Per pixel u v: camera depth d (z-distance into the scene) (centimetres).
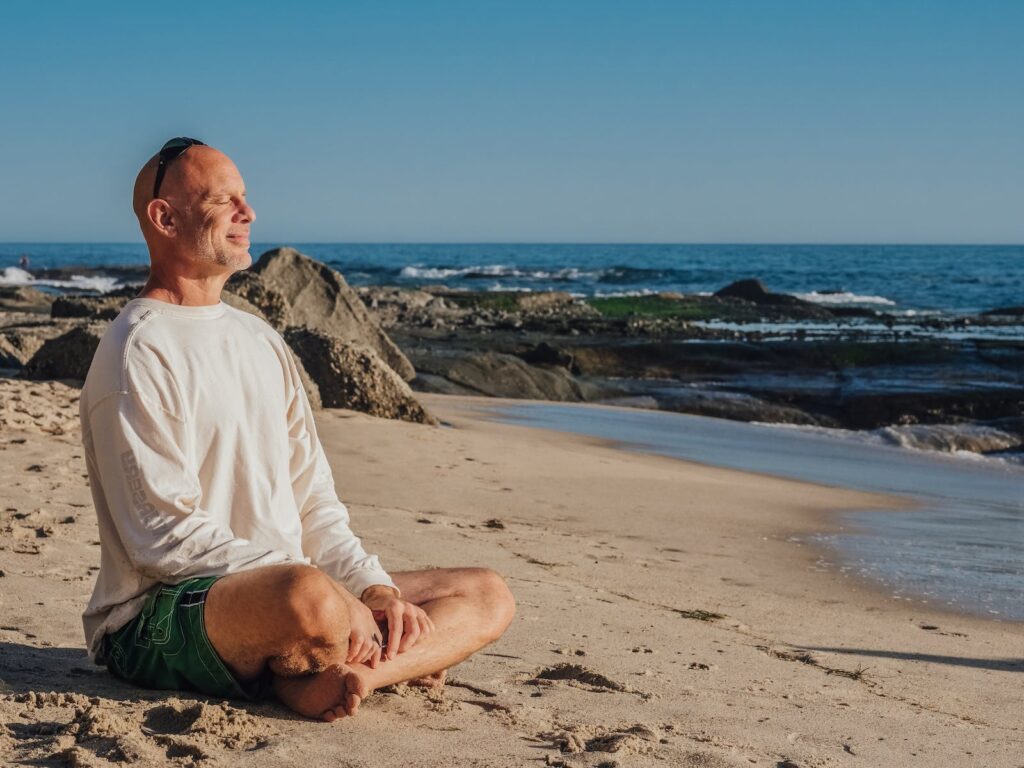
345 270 7650
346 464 953
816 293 5700
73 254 14388
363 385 1282
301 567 297
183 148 319
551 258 13150
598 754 296
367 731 301
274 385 333
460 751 291
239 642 301
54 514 622
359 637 305
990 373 2086
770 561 739
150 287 323
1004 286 6669
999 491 1212
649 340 2661
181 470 305
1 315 2298
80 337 1283
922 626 594
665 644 474
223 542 304
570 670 396
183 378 310
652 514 869
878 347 2266
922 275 8038
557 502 880
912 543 852
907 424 1838
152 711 298
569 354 2280
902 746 347
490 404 1725
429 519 752
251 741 286
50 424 933
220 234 318
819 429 1688
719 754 306
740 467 1243
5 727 279
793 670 453
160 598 308
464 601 349
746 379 2155
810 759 317
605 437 1406
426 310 3591
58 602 442
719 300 4466
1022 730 388
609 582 614
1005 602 671
